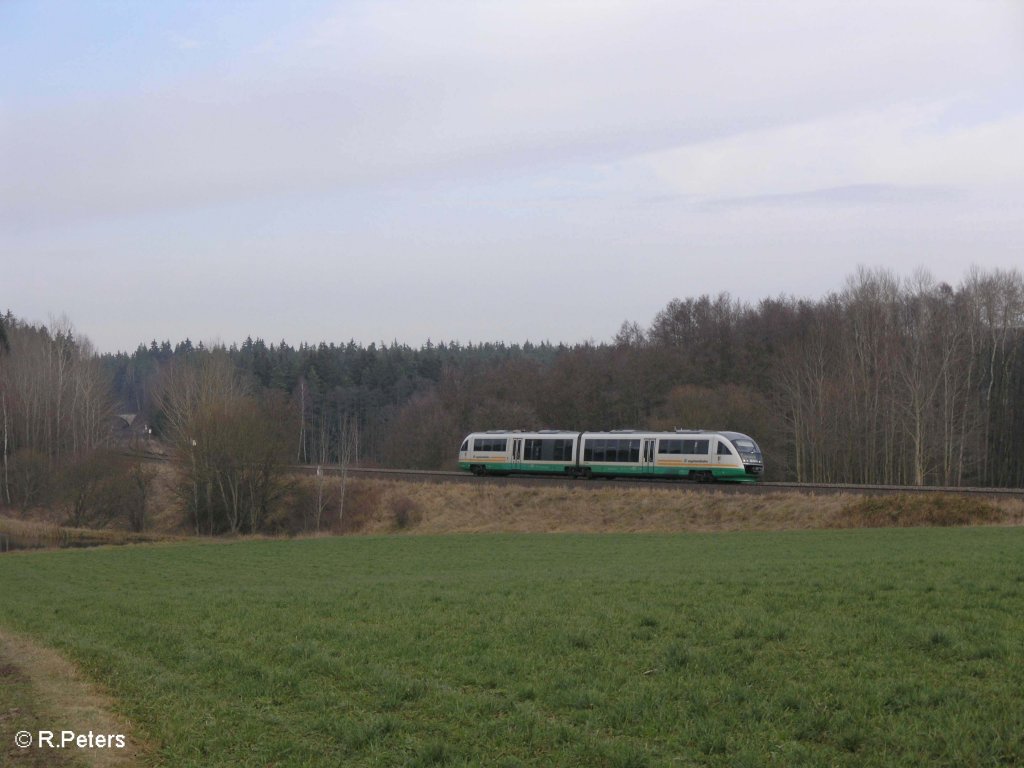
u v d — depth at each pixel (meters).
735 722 10.14
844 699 10.62
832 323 91.56
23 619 21.28
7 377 93.56
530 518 51.62
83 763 10.02
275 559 37.69
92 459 69.44
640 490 49.59
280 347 197.12
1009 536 30.00
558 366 106.88
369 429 133.75
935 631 13.20
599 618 16.25
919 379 72.25
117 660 14.83
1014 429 78.62
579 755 9.51
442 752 9.65
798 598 17.08
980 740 9.12
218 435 66.75
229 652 14.77
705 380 95.88
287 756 9.93
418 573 29.20
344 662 13.66
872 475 76.50
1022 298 81.19
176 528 70.06
